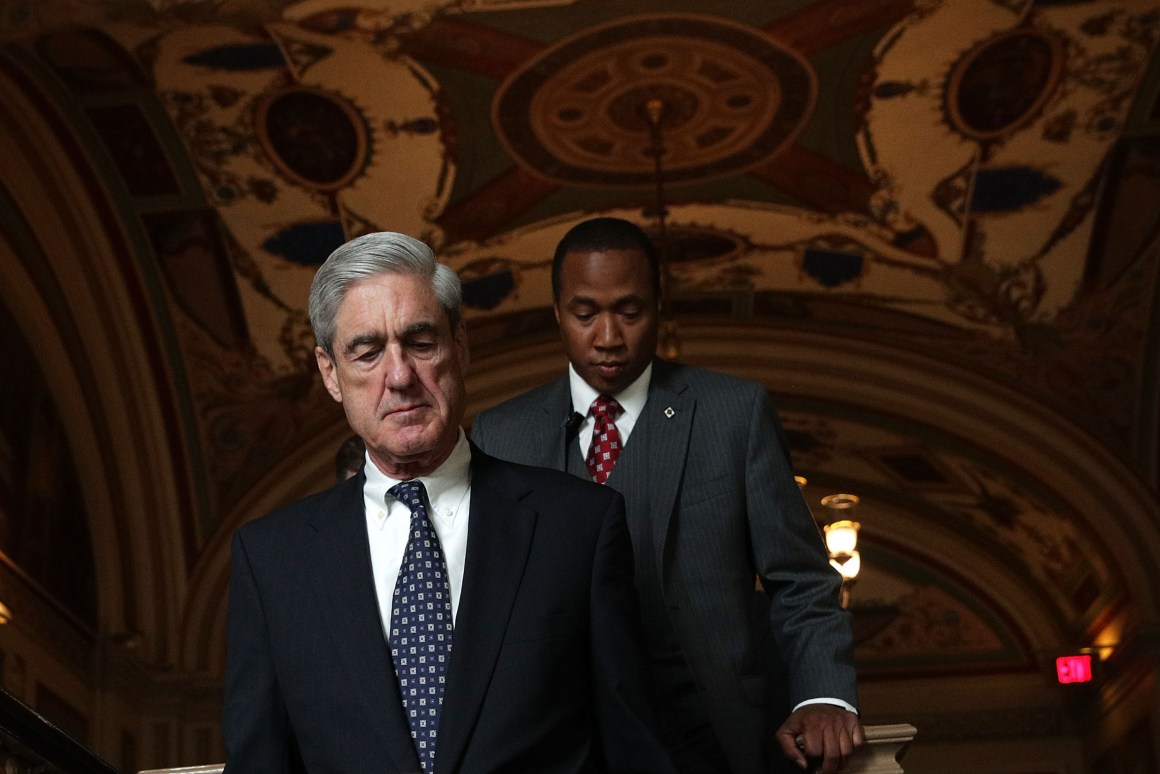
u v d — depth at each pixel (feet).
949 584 55.57
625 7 31.01
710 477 11.33
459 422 9.43
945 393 45.80
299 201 38.04
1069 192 38.42
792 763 11.33
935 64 33.76
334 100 34.17
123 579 41.86
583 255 11.92
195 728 43.39
